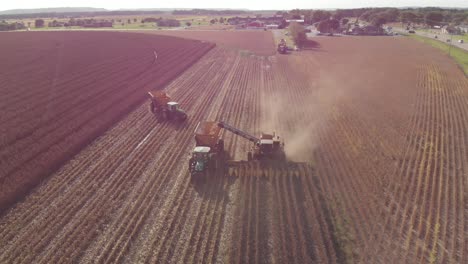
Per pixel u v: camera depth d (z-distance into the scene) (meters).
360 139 24.11
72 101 31.75
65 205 16.88
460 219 15.90
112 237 14.67
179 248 14.00
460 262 13.32
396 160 21.23
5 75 40.75
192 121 27.83
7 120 26.88
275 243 14.12
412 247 14.10
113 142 24.05
